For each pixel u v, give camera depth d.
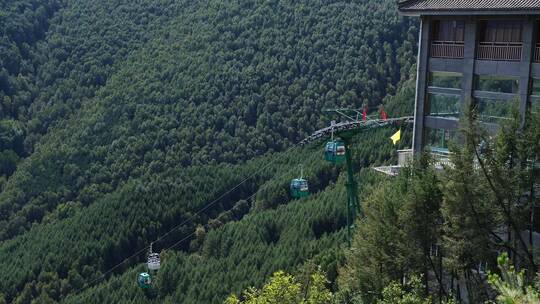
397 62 136.38
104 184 112.88
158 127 123.75
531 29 32.75
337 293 37.47
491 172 27.78
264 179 108.19
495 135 30.61
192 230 99.00
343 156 46.97
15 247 99.19
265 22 148.00
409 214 30.61
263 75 132.12
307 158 107.88
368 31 139.38
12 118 139.00
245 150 116.81
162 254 89.88
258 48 141.25
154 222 98.38
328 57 135.88
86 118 131.88
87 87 145.88
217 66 136.75
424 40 37.50
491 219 27.86
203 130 121.12
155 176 110.69
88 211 102.25
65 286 87.94
